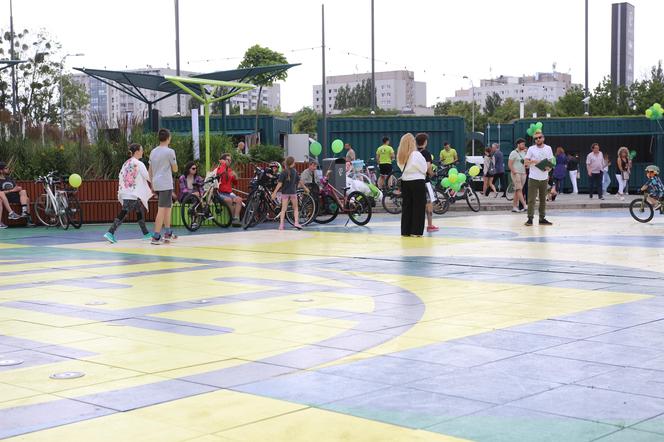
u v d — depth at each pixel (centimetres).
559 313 758
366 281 990
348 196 1939
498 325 705
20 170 2169
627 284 941
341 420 446
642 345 621
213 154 2284
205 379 535
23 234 1809
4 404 482
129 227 1988
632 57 8212
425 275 1039
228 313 777
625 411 456
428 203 1714
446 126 3394
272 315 764
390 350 613
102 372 556
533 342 634
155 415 457
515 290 904
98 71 2545
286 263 1186
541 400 479
